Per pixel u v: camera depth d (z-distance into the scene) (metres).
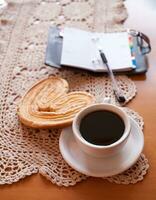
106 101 0.54
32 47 0.72
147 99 0.57
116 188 0.46
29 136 0.53
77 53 0.65
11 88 0.62
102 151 0.44
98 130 0.46
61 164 0.48
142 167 0.47
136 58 0.64
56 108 0.54
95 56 0.65
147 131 0.52
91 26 0.75
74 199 0.45
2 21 0.80
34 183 0.47
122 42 0.67
